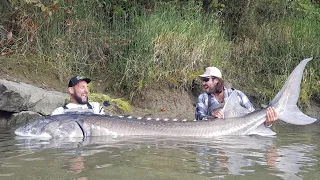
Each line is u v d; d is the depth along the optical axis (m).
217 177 1.53
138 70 4.54
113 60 4.81
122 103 4.05
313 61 5.35
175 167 1.69
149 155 1.94
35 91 3.65
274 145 2.40
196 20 5.04
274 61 5.39
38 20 4.57
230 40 5.78
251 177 1.55
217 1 5.89
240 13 6.01
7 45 4.45
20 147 2.15
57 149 2.09
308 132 3.24
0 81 3.53
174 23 4.89
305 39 5.57
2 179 1.47
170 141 2.41
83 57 4.68
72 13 4.84
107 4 5.26
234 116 2.85
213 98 3.26
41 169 1.62
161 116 4.08
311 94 5.00
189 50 4.73
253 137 2.74
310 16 6.18
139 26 4.91
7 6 4.61
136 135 2.62
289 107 2.90
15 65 4.24
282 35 5.64
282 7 6.15
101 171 1.59
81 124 2.59
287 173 1.63
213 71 3.24
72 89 2.96
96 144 2.26
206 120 2.79
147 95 4.38
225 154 2.02
